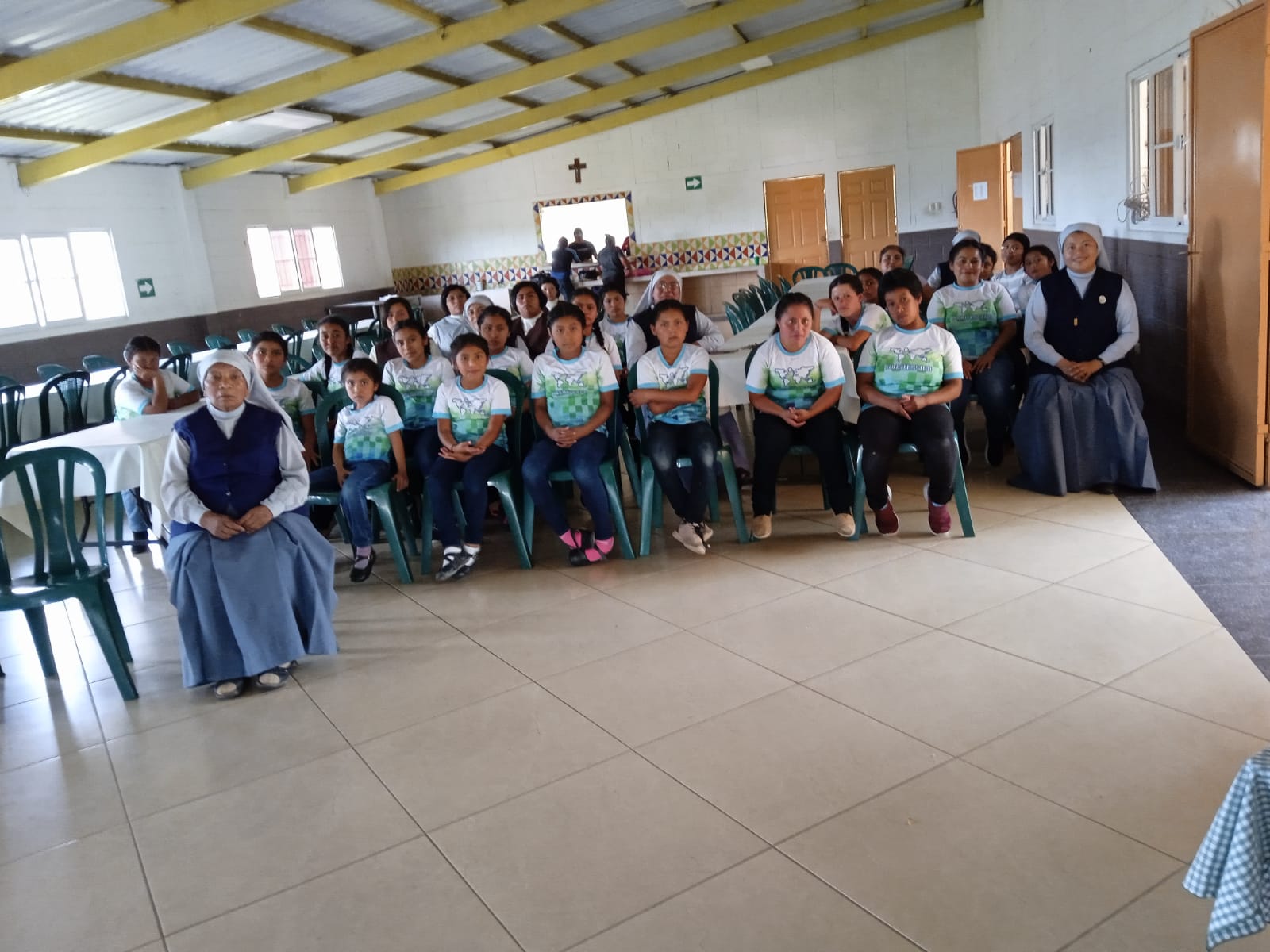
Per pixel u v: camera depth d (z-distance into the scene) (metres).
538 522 4.48
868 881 1.79
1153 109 5.37
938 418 3.54
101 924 1.92
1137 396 3.90
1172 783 1.98
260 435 3.02
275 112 8.23
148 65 6.49
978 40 11.72
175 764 2.56
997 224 10.55
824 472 3.68
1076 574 3.13
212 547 2.91
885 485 3.57
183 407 4.71
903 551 3.54
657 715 2.51
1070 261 4.07
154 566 4.47
